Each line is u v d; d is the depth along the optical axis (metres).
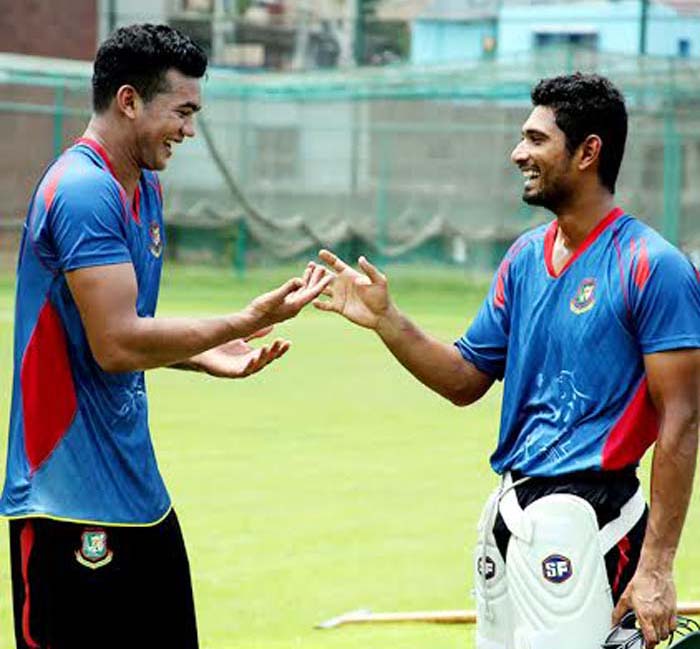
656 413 10.15
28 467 10.38
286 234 58.84
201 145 58.88
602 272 10.15
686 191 53.81
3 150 59.06
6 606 15.88
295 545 18.67
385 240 58.59
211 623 15.36
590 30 61.59
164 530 10.78
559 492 10.20
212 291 52.44
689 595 16.33
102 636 10.58
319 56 63.09
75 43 65.88
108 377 10.33
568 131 10.19
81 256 9.95
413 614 15.48
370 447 25.69
